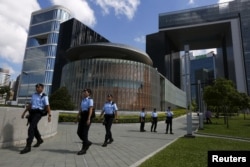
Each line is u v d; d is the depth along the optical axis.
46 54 90.12
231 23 125.94
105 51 47.97
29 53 96.88
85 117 6.74
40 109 6.76
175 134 14.91
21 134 7.89
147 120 27.78
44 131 9.74
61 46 86.19
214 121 33.81
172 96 77.69
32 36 98.50
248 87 112.69
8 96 67.94
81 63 46.19
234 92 25.95
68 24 87.62
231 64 125.75
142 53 48.88
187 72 13.83
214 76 144.00
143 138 11.86
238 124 27.20
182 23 139.00
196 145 9.06
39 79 88.44
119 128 19.23
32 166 4.86
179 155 6.68
